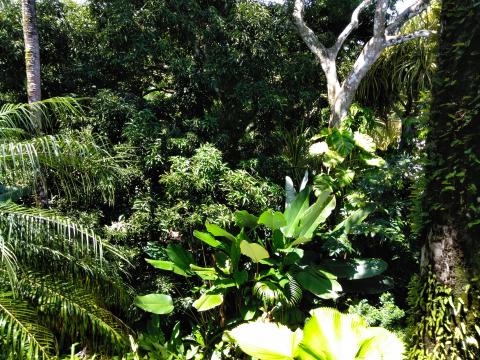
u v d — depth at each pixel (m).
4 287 2.30
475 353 2.11
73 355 2.67
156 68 5.21
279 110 4.89
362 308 3.94
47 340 2.29
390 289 4.48
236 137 5.20
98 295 2.88
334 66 5.16
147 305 3.46
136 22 4.55
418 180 2.52
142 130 4.07
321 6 5.89
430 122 2.36
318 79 5.84
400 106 6.01
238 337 2.19
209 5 5.29
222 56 4.75
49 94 4.96
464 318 2.14
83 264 2.71
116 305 3.19
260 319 3.50
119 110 4.26
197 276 4.21
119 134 4.38
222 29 4.75
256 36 4.88
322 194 3.64
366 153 4.92
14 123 2.86
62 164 2.76
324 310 2.15
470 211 2.13
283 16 5.20
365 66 4.85
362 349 1.99
